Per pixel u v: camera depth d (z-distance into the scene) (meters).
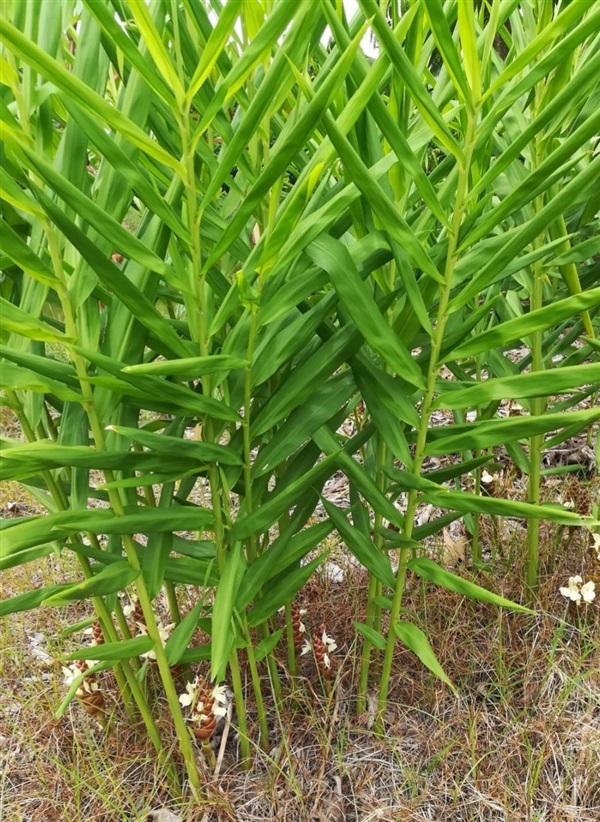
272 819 0.98
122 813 0.97
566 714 1.12
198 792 0.99
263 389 0.99
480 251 0.78
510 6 0.70
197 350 0.76
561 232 1.01
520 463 1.23
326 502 0.94
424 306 0.78
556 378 0.71
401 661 1.24
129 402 0.74
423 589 1.25
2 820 1.02
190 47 0.73
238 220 0.64
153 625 0.84
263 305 0.72
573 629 1.25
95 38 0.67
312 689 1.12
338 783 1.04
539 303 1.14
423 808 1.00
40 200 0.56
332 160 0.71
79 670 1.01
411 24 0.73
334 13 0.61
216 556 0.89
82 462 0.67
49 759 1.08
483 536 1.54
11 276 0.81
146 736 1.10
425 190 0.69
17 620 1.49
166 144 0.76
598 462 1.22
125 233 0.60
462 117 0.80
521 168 1.06
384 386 0.84
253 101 0.59
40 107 0.65
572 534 1.33
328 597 1.41
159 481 0.75
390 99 0.80
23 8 0.64
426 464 1.88
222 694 0.95
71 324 0.68
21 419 0.84
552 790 1.02
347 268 0.70
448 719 1.13
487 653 1.23
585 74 0.59
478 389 0.77
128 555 0.80
